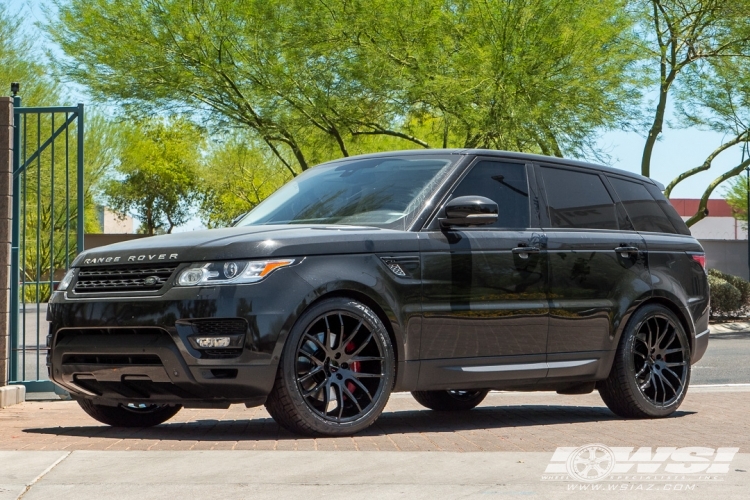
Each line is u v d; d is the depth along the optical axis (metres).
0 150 8.98
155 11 22.81
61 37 23.41
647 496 4.18
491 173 7.34
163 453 5.21
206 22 22.97
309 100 23.05
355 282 6.28
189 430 6.96
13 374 9.55
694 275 8.62
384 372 6.40
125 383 6.41
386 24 21.75
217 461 4.98
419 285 6.61
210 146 43.09
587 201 7.96
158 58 22.88
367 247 6.43
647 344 8.11
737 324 25.97
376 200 7.02
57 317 6.54
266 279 6.03
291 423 6.14
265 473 4.69
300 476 4.62
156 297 6.11
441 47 21.94
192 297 6.00
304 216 7.13
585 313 7.58
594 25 21.16
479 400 8.88
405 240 6.61
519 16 21.17
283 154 38.84
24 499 4.14
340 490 4.29
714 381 12.46
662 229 8.59
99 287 6.43
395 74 21.77
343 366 6.37
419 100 21.98
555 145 22.55
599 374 7.75
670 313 8.27
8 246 9.16
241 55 23.02
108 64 23.00
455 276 6.80
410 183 7.09
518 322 7.14
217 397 6.07
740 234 71.75
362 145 27.25
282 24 22.19
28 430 7.02
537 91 21.28
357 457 5.12
